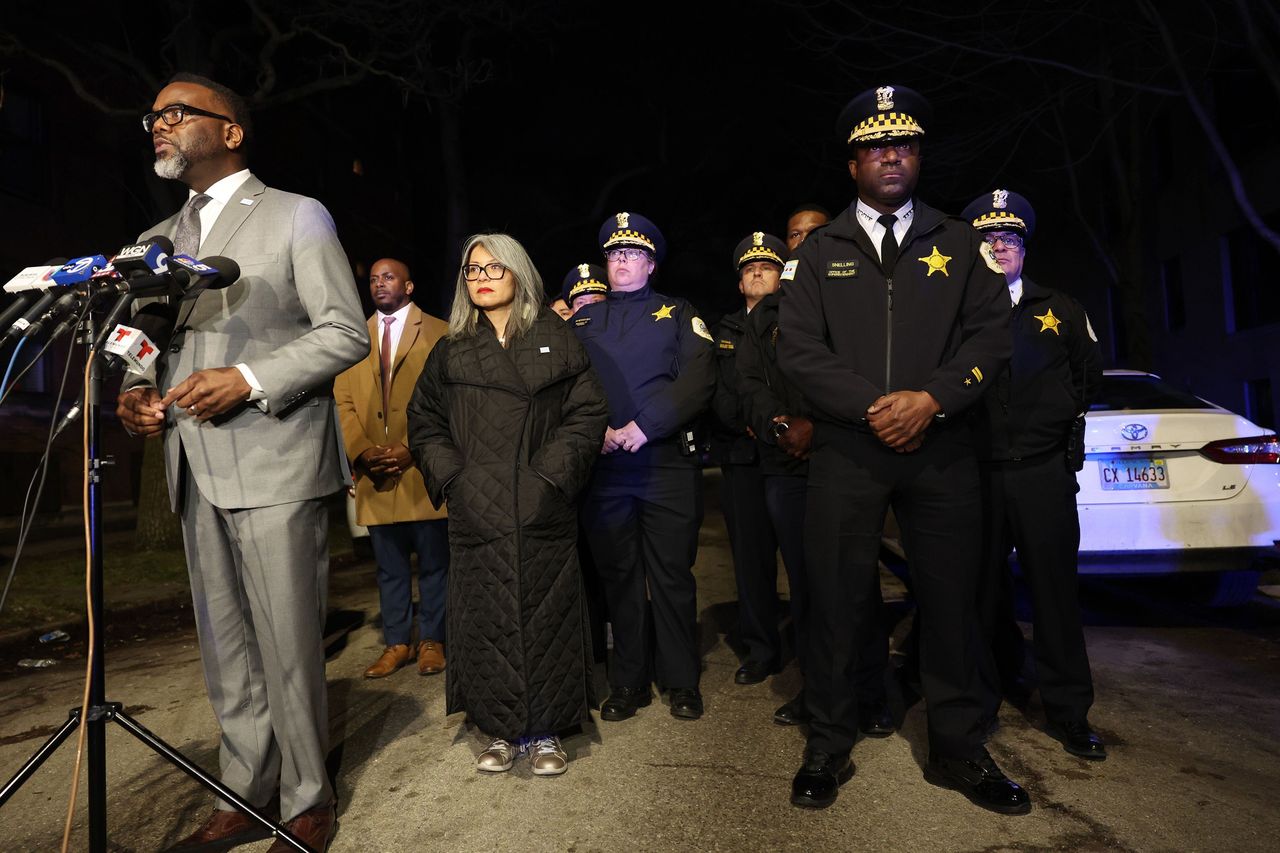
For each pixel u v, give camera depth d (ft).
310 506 7.95
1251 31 30.60
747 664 12.72
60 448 46.06
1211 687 11.70
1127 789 8.56
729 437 12.87
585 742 10.23
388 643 13.65
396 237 75.92
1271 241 36.29
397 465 13.21
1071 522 9.91
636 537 11.32
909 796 8.50
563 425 9.73
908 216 8.73
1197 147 52.90
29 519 6.27
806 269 9.01
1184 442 14.08
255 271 7.76
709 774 9.16
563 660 9.35
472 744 10.19
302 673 7.74
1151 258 59.98
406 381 13.93
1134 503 14.08
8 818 8.66
